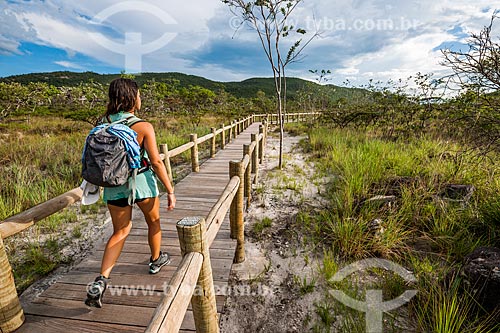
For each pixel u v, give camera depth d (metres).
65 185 5.72
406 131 9.72
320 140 10.44
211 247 3.22
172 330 1.09
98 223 4.25
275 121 25.77
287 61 7.02
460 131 7.00
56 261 3.23
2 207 4.21
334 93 18.44
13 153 8.23
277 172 7.07
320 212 4.40
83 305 2.20
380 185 4.81
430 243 3.41
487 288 2.24
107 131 1.84
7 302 1.89
